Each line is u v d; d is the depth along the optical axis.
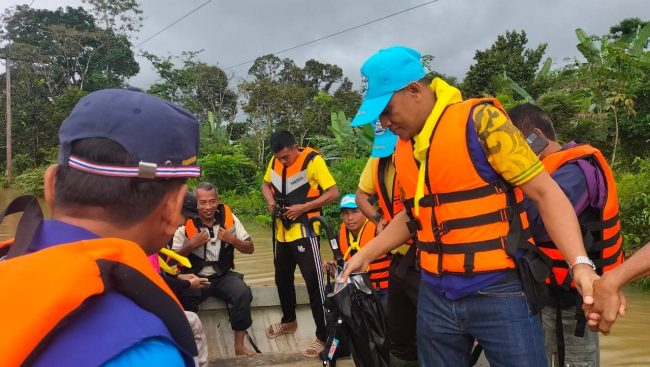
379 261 3.47
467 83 21.09
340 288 2.57
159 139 0.88
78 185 0.85
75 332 0.71
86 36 38.22
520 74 20.05
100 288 0.72
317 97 26.23
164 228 0.95
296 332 4.24
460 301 1.79
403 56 1.80
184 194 0.95
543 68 19.47
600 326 1.56
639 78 12.59
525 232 1.75
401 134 1.87
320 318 3.77
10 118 31.27
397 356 3.06
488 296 1.72
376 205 3.22
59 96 35.50
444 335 1.87
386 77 1.79
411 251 2.59
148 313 0.77
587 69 13.46
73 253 0.74
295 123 25.45
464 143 1.69
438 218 1.78
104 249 0.77
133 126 0.86
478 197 1.71
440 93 1.81
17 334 0.65
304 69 37.12
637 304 5.97
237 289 3.87
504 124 1.65
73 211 0.87
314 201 3.91
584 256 1.59
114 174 0.85
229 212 4.14
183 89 32.72
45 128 33.66
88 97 0.92
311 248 3.88
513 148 1.63
